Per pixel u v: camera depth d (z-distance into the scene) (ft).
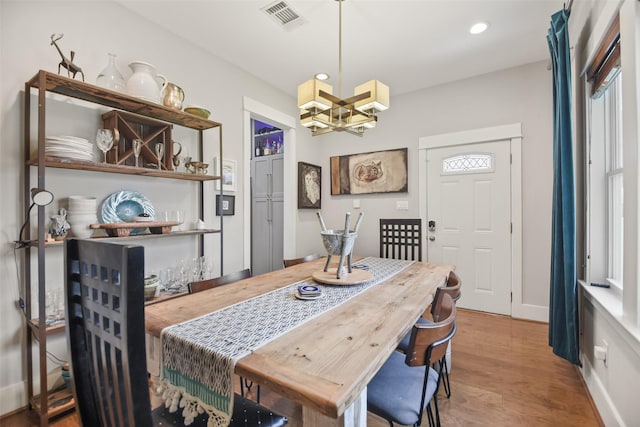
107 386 2.36
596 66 6.01
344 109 7.13
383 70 10.48
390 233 10.37
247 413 3.57
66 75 6.24
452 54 9.47
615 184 6.20
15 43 5.65
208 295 4.92
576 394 6.12
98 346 2.45
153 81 6.82
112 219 6.92
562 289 6.99
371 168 13.15
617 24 5.02
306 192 13.30
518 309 10.34
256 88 10.89
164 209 8.04
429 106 11.90
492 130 10.66
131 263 2.12
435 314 4.83
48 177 6.06
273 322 3.73
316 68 10.34
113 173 7.02
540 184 9.99
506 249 10.53
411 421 3.50
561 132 6.68
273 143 14.88
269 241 14.46
